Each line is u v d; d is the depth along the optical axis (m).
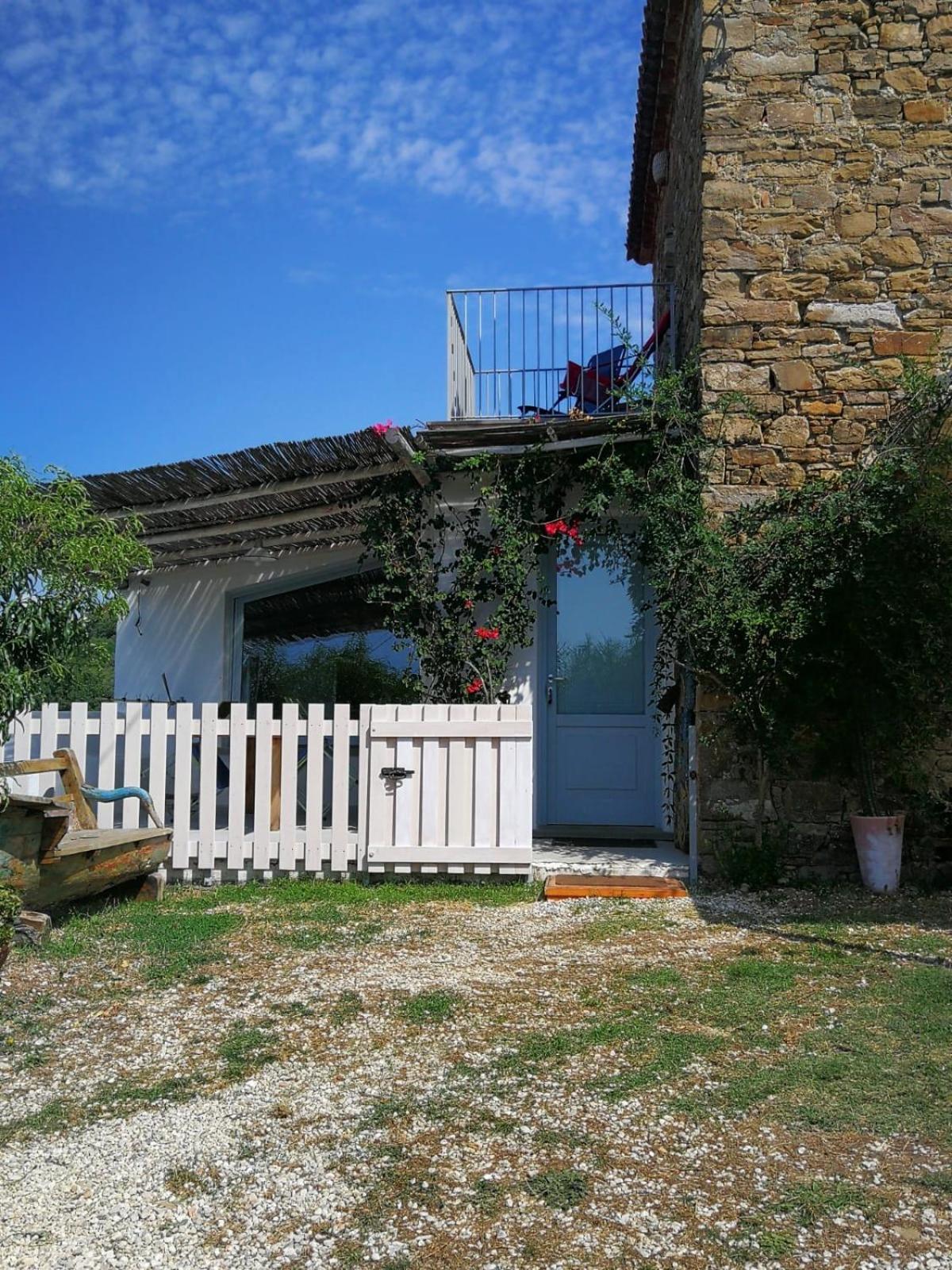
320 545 10.16
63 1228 2.54
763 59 7.16
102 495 8.31
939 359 6.77
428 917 5.77
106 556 4.76
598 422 7.24
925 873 6.70
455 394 8.31
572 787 8.25
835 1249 2.41
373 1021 3.99
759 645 6.41
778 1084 3.31
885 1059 3.52
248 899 6.31
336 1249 2.44
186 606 10.84
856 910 5.92
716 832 6.77
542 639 8.31
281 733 6.78
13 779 6.03
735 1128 3.02
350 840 6.75
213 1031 3.92
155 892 6.32
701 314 7.12
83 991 4.41
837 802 6.77
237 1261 2.40
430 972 4.66
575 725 8.28
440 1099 3.25
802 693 6.46
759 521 6.67
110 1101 3.29
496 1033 3.84
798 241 7.08
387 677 9.91
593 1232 2.49
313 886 6.54
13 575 4.54
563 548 8.04
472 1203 2.63
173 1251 2.44
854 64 7.12
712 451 6.96
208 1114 3.17
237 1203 2.64
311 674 10.30
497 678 7.71
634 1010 4.08
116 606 4.93
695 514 6.80
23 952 4.94
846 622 6.36
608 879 6.59
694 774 6.79
